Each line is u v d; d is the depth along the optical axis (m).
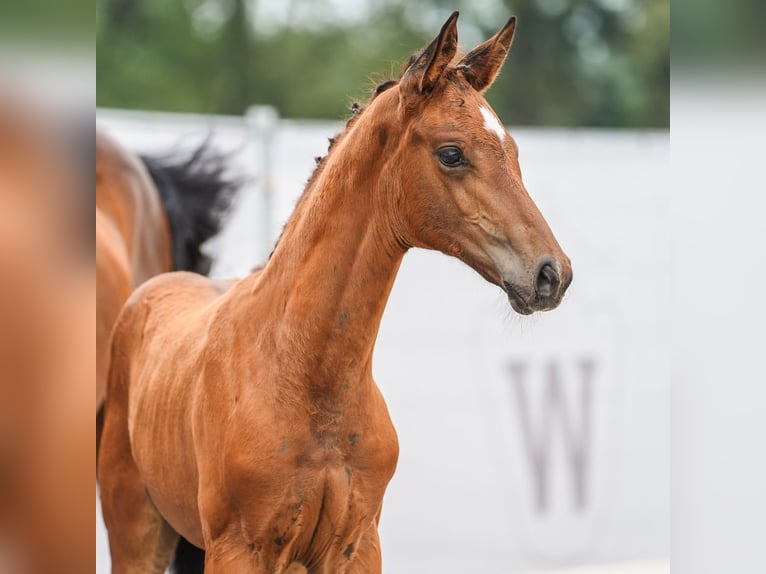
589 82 30.81
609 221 10.42
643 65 31.11
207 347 5.34
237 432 4.94
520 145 10.26
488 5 31.20
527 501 10.28
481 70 4.90
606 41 31.44
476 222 4.54
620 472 10.54
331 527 5.04
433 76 4.63
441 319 10.06
